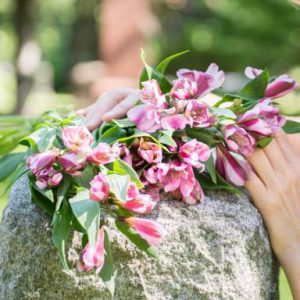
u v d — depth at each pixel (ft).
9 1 27.35
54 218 2.58
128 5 13.87
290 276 3.04
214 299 2.85
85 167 2.59
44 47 33.63
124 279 2.78
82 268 2.53
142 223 2.61
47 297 2.76
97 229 2.49
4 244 2.80
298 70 20.99
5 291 2.79
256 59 22.56
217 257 2.85
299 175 3.09
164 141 2.69
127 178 2.53
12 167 3.29
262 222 3.02
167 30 28.14
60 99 21.75
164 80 2.95
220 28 24.64
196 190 2.82
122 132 2.84
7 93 24.25
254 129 2.82
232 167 2.92
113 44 13.98
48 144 2.63
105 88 13.67
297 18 20.56
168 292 2.81
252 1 21.83
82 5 27.25
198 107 2.73
